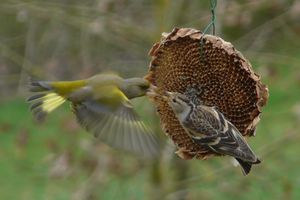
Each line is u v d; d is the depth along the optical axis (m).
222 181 12.96
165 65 7.62
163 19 12.88
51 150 13.26
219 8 13.02
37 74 13.54
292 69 14.16
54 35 14.52
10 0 13.02
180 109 7.04
